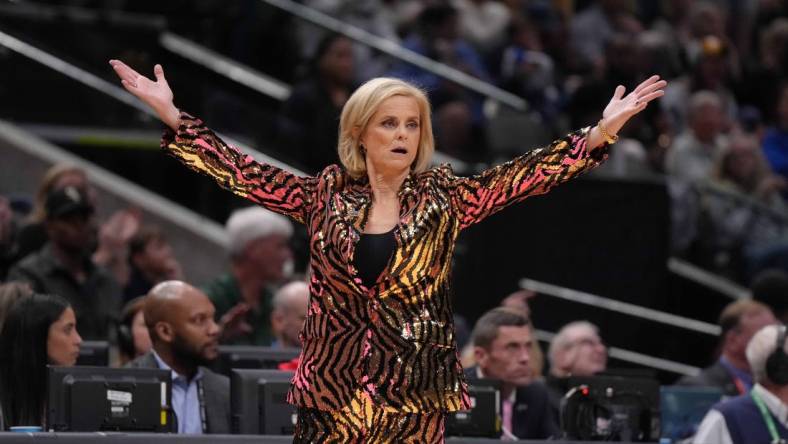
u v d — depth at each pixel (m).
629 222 27.98
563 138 10.45
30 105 29.27
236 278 21.73
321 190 10.44
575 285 27.53
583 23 39.19
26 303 15.41
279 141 28.39
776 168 36.03
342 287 10.10
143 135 29.69
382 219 10.30
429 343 10.10
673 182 30.44
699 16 40.00
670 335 28.03
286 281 22.81
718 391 18.72
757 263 30.42
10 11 29.38
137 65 29.92
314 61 29.09
